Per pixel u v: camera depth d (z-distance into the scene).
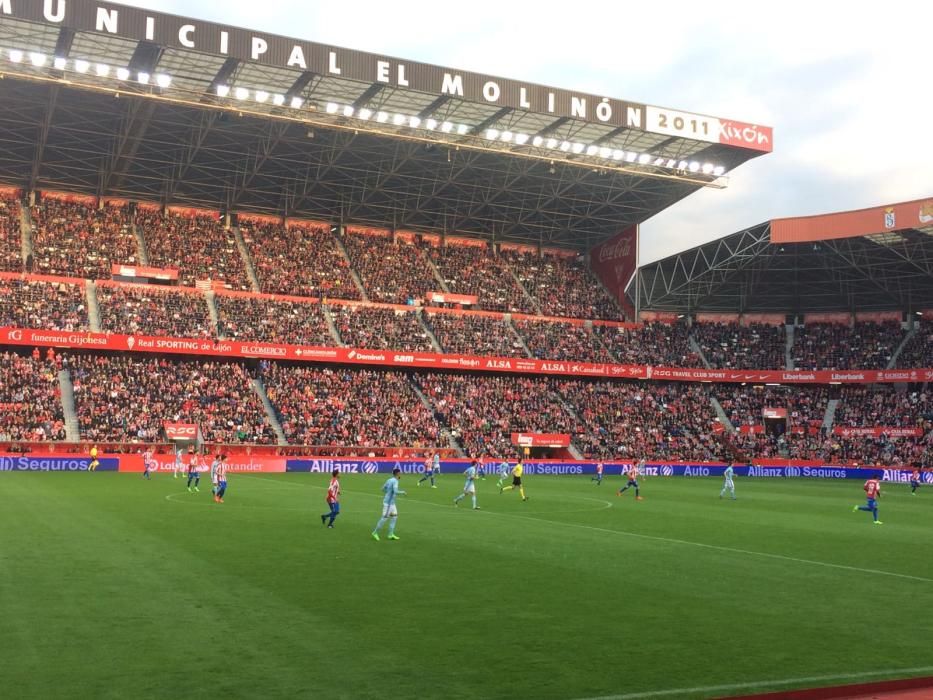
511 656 12.21
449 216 88.25
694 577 19.45
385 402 72.56
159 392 64.69
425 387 76.88
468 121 66.81
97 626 13.30
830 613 15.77
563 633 13.65
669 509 38.62
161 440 61.53
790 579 19.58
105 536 23.47
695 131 69.50
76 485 42.50
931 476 71.25
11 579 16.83
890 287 87.88
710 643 13.27
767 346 91.25
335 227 87.38
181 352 67.06
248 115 62.25
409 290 83.38
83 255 71.38
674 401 86.50
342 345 73.81
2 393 59.22
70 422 59.66
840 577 20.06
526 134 69.62
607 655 12.41
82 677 10.75
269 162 73.69
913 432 80.12
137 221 77.38
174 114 63.19
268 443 64.31
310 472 62.81
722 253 85.94
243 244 80.31
